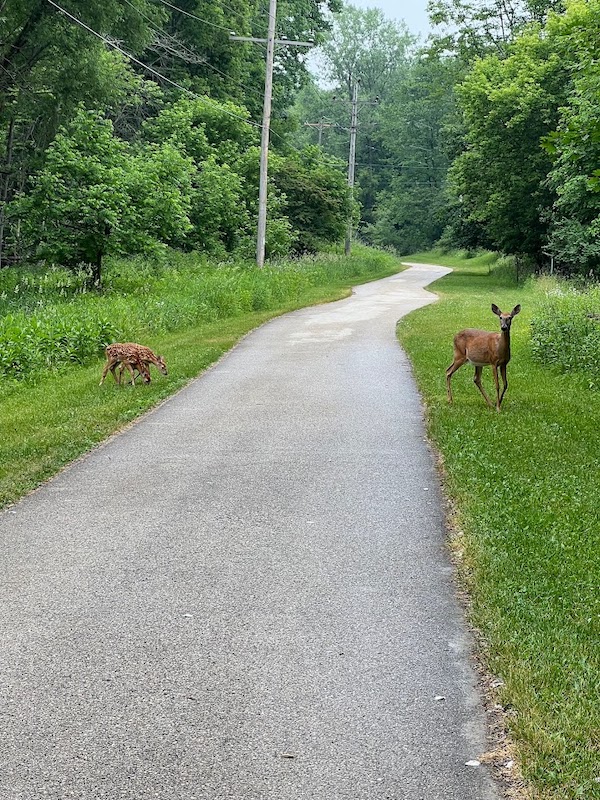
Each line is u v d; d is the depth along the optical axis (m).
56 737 4.16
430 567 6.36
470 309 26.59
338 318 25.27
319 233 49.69
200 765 3.93
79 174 25.00
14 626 5.40
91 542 6.94
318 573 6.24
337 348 18.78
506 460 8.98
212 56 49.81
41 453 9.79
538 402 12.34
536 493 7.79
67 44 29.38
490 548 6.45
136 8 32.44
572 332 16.23
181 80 47.03
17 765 3.94
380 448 10.02
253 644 5.13
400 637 5.21
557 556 6.27
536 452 9.34
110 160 25.53
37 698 4.53
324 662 4.90
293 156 50.69
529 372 15.20
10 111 31.77
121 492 8.38
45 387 14.48
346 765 3.92
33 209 25.08
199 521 7.45
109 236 25.25
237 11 49.25
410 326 22.27
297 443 10.30
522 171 40.72
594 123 10.73
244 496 8.18
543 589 5.70
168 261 32.84
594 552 6.35
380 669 4.82
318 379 14.86
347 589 5.95
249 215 40.28
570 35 15.60
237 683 4.67
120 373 14.31
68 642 5.17
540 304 21.66
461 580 6.09
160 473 9.07
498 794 3.71
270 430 11.02
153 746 4.08
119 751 4.04
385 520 7.44
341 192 50.00
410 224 94.81
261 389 13.95
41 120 33.00
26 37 29.53
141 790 3.76
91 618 5.51
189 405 12.77
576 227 32.34
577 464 8.85
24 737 4.16
